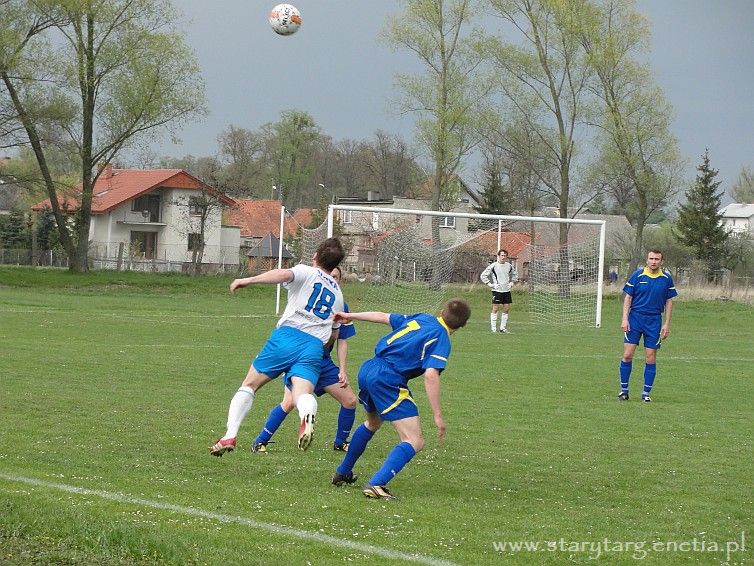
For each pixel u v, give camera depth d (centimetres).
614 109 7781
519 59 7831
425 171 8612
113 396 1986
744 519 1160
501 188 10800
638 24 7656
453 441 1644
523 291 6888
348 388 1503
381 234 8512
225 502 1113
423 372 1230
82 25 7375
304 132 14100
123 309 5066
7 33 6975
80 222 7800
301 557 900
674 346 4012
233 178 9938
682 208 11044
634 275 2300
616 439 1725
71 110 7375
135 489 1154
